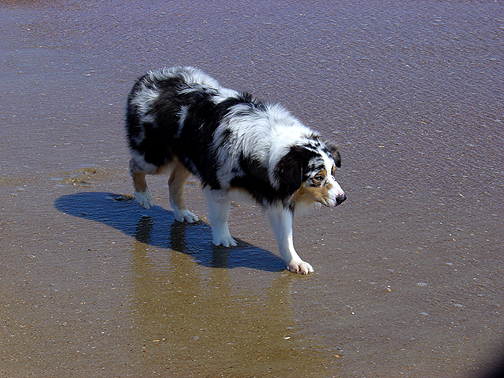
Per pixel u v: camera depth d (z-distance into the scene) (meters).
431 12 8.23
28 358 4.65
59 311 4.87
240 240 5.36
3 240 5.27
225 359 4.66
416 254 5.21
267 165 5.08
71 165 5.87
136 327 4.80
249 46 7.33
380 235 5.34
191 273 5.12
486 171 5.80
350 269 5.13
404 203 5.56
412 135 6.14
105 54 7.27
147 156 5.45
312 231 5.38
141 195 5.57
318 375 4.59
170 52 7.26
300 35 7.58
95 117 6.37
